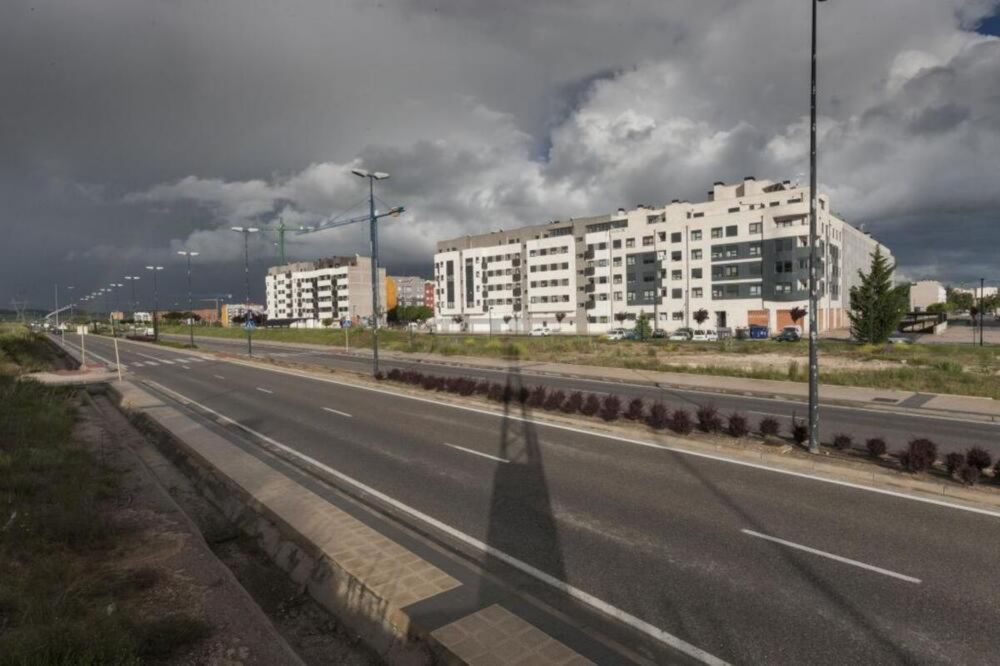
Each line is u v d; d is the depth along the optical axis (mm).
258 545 7934
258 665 4723
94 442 14008
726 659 4945
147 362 42719
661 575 6531
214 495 10148
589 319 93188
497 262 109438
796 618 5582
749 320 75562
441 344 47969
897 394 20844
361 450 12945
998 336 64875
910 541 7418
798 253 71250
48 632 4621
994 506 8750
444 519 8445
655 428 14352
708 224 79000
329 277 149250
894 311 44594
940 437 14172
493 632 5285
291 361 40625
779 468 10961
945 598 5934
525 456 12078
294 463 11914
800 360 34312
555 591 6195
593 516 8453
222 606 5715
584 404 17484
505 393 19406
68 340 82938
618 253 88375
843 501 9008
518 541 7586
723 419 15961
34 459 10812
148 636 4867
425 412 17891
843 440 11969
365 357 43875
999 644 5105
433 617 5566
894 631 5328
